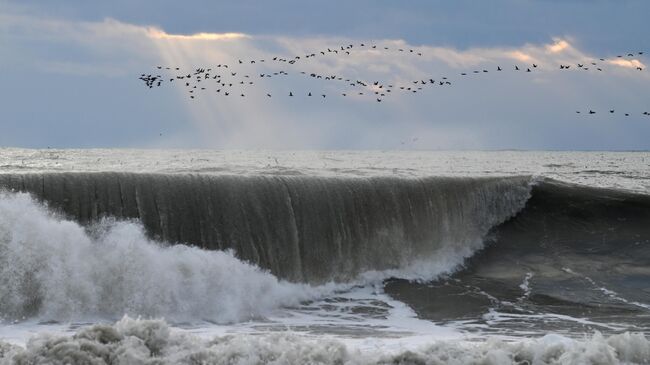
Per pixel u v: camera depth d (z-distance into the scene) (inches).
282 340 826.2
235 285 1298.0
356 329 1175.6
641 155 7145.7
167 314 1218.6
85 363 759.1
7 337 1015.6
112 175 1419.8
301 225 1499.8
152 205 1411.2
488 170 3378.4
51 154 4645.7
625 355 831.7
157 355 789.9
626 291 1467.8
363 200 1568.7
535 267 1601.9
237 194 1470.2
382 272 1547.7
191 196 1441.9
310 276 1486.2
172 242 1401.3
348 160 4365.2
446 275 1571.1
